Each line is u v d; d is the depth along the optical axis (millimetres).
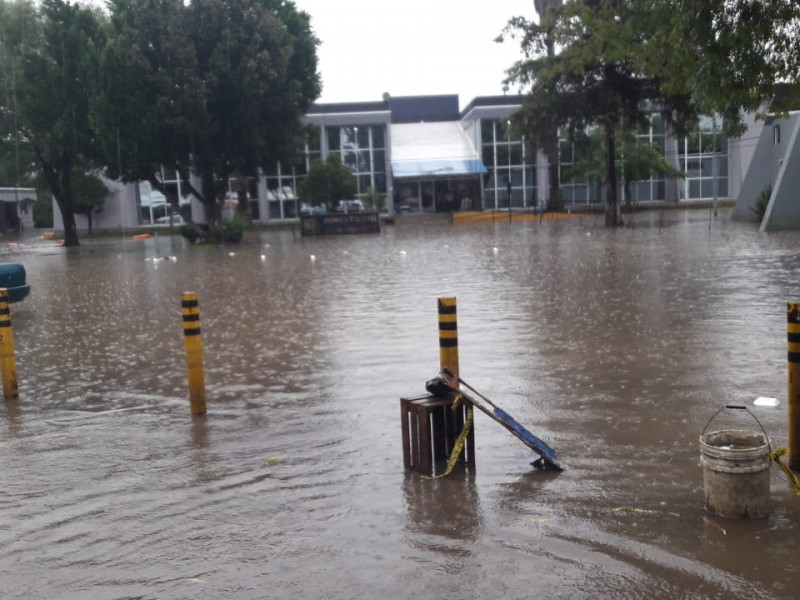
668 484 6023
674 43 13484
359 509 5828
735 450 5270
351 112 63781
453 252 29359
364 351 11531
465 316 14078
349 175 54531
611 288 16938
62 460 7371
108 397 9789
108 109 40375
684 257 22672
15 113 45719
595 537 5160
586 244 29828
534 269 21703
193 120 40812
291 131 45562
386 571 4840
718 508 5367
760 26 12570
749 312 13070
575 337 11750
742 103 13602
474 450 6719
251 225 60219
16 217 71938
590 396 8539
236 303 17906
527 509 5668
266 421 8297
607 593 4461
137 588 4812
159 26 40844
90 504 6234
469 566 4848
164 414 8836
